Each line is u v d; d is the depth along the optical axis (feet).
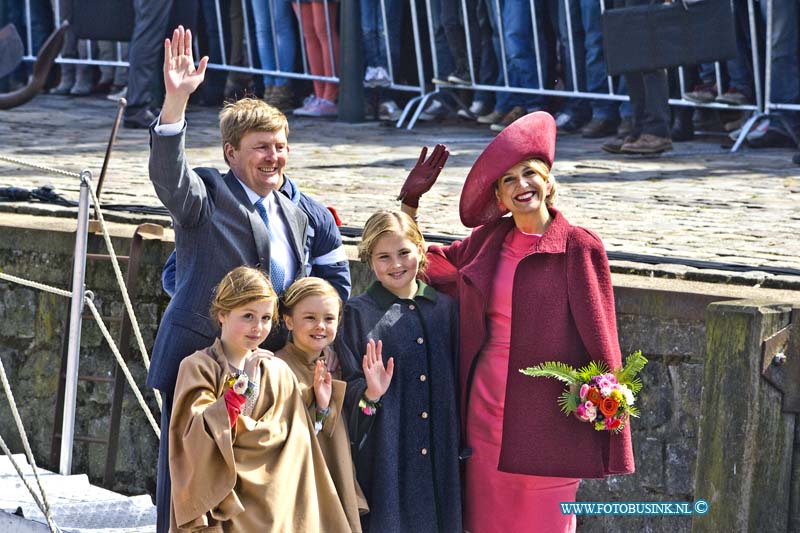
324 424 54.24
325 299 53.83
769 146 126.82
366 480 55.57
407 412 55.57
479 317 55.93
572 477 54.39
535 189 54.60
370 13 147.64
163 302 84.02
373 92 152.97
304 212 57.93
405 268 55.52
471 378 56.54
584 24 132.36
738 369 61.21
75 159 115.75
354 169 112.68
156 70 142.20
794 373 60.90
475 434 56.70
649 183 105.50
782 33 122.83
